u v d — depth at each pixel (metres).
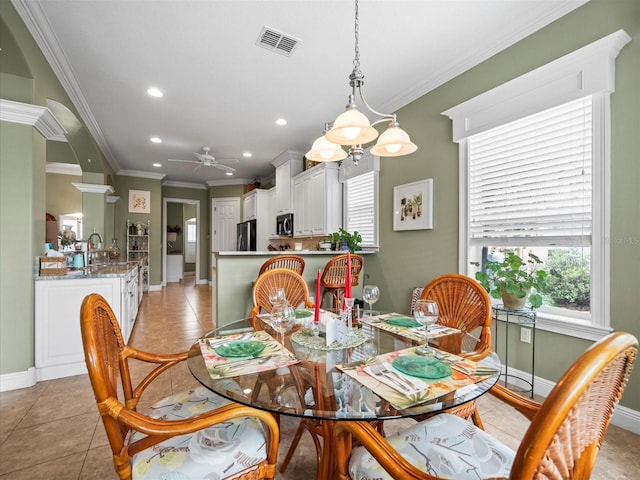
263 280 2.11
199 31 2.36
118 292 2.82
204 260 8.59
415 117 3.28
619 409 1.84
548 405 0.51
